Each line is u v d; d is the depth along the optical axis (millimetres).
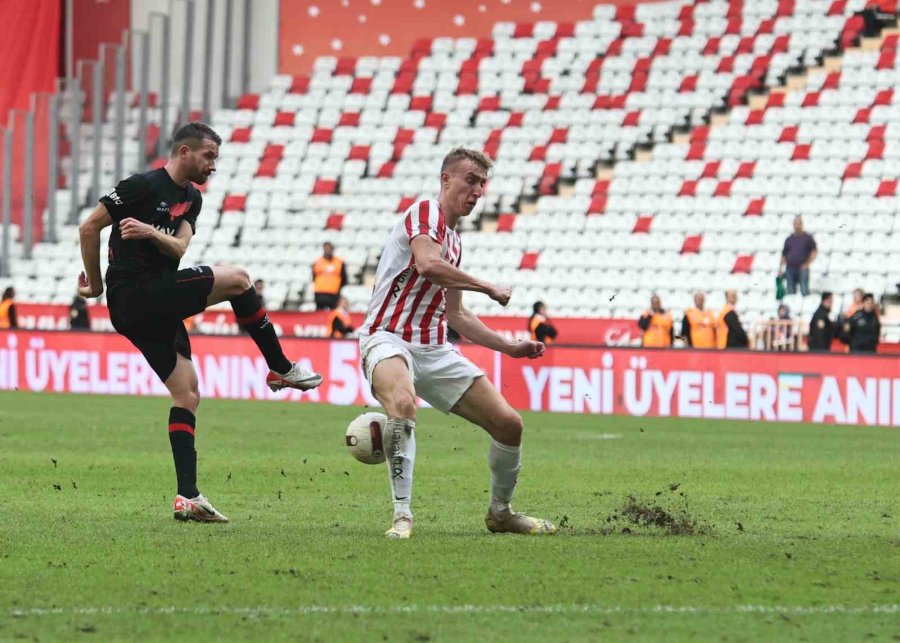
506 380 75812
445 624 18047
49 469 39781
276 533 26359
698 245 93562
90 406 70688
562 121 104375
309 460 43719
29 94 114312
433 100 108625
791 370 69125
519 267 96250
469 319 27109
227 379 81625
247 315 28125
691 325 78125
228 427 58312
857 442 54688
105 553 23500
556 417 69875
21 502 31891
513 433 26203
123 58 104375
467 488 36125
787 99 100062
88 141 109938
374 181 104875
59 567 22047
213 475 38906
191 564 22375
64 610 18734
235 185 106625
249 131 109500
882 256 89812
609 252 95375
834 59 102375
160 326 27688
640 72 105375
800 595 20375
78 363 84312
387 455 26062
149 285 27172
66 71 115750
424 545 24766
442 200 26188
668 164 98688
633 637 17453
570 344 75562
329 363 78500
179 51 115562
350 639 17094
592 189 99625
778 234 92750
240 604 19219
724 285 91375
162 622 18000
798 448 51438
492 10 112938
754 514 31062
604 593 20297
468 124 106812
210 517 28109
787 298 84875
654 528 28062
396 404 25797
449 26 113688
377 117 108688
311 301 98938
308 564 22469
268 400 79438
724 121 102000
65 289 100625
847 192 93625
